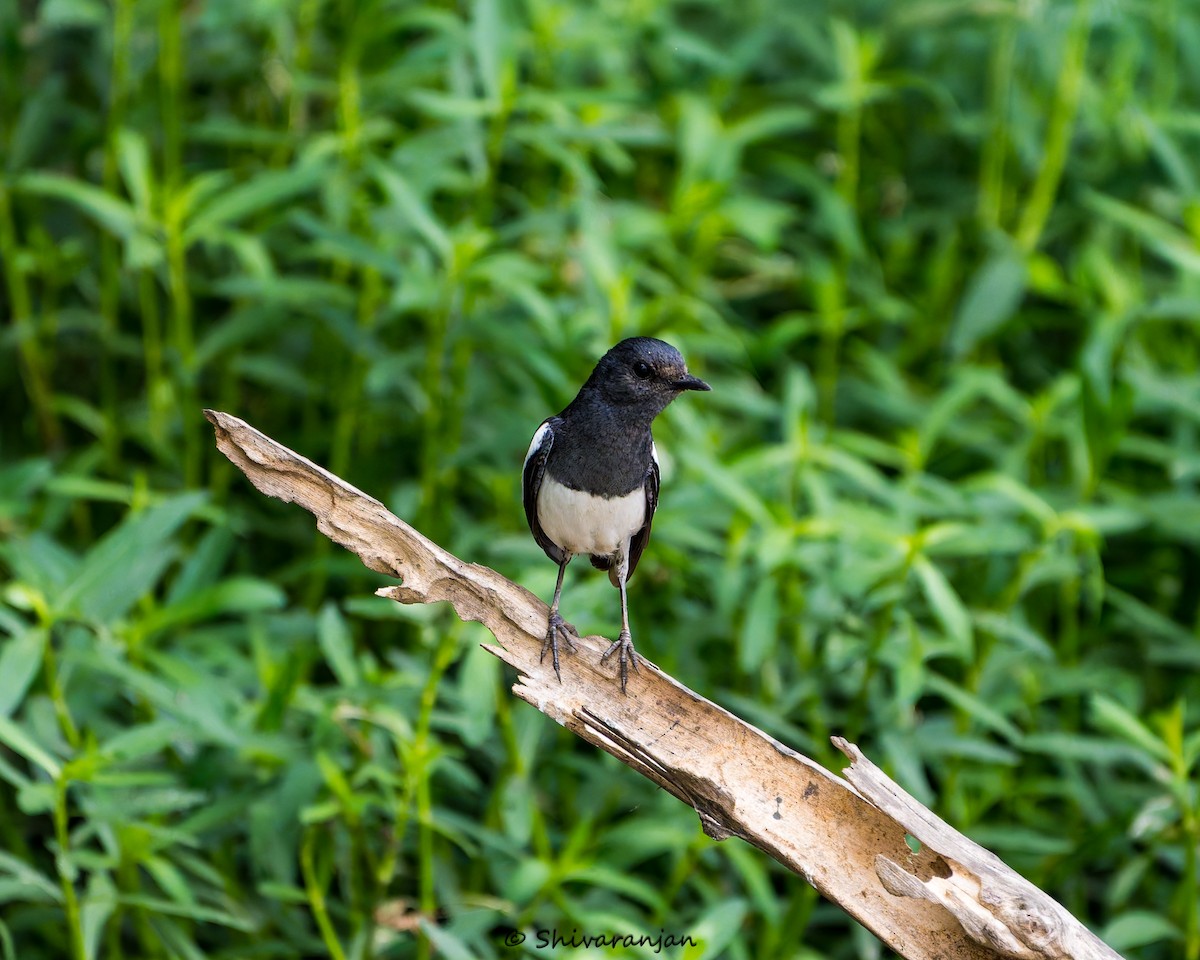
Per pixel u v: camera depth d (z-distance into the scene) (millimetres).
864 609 10656
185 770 10570
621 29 14375
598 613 10594
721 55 15062
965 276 15391
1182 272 13688
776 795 7316
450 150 12484
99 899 9172
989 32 16469
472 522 12336
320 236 11391
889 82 14430
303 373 13859
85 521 13250
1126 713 9852
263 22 13516
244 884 11055
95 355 14352
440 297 11539
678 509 11219
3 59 14086
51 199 14961
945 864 7051
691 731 7559
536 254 14008
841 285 14297
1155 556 13648
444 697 11016
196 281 13125
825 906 11133
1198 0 16594
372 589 11898
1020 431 14180
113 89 13633
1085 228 15727
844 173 14883
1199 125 14336
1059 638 13375
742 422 14039
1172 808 10453
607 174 15648
